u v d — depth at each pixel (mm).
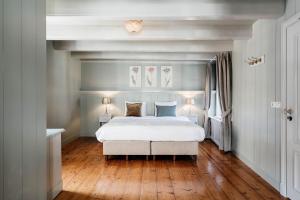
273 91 3508
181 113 7746
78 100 7711
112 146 4980
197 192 3312
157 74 7816
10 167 1529
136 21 3797
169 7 3119
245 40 4715
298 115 2877
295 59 2939
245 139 4750
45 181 2072
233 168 4445
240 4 3137
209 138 7410
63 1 3105
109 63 7828
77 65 7566
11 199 1541
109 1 3115
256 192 3309
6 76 1479
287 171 3121
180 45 5527
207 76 7277
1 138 1429
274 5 3148
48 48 5398
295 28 2932
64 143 6469
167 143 4977
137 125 5043
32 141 1835
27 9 1743
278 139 3354
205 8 3123
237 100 5266
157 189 3426
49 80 5457
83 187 3512
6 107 1481
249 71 4508
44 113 2049
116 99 7824
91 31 4363
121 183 3676
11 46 1535
